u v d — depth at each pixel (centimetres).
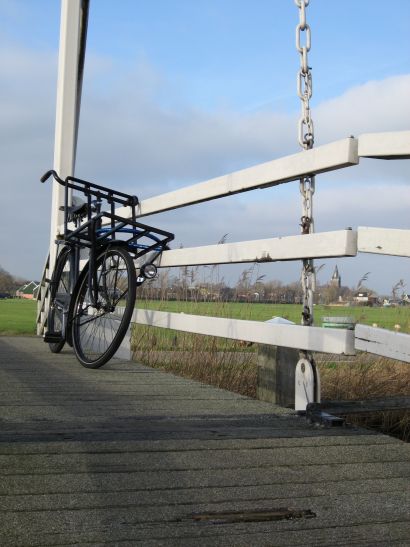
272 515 155
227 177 368
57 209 621
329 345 270
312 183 301
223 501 163
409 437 418
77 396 308
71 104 630
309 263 301
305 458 201
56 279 503
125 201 454
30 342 615
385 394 525
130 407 280
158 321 452
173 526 148
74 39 633
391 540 143
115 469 184
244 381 511
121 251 407
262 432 233
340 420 245
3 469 182
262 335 323
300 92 304
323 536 145
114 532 143
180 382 363
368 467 193
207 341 564
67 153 623
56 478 175
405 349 231
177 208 435
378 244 254
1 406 277
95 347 431
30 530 143
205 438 221
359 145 263
